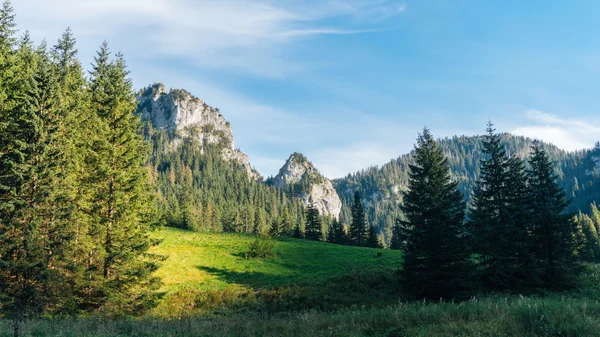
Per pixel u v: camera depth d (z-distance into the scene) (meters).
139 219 24.75
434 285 25.09
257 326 14.80
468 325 10.67
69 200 21.61
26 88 21.72
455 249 25.27
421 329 11.07
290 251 51.78
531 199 30.52
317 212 99.19
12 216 19.41
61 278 20.28
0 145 20.91
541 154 31.97
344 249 55.62
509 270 27.45
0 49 25.38
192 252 47.59
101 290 21.53
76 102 24.97
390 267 37.56
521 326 10.35
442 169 27.28
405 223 27.62
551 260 29.97
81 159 23.25
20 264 18.73
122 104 25.78
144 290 24.41
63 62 30.41
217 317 21.72
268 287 32.59
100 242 22.47
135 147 25.27
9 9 27.58
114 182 23.66
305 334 12.42
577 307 12.20
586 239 67.94
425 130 28.95
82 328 14.05
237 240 58.81
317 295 28.73
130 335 12.95
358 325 12.70
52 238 20.64
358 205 93.50
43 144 20.28
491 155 30.28
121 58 27.95
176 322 16.66
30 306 18.78
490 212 29.11
